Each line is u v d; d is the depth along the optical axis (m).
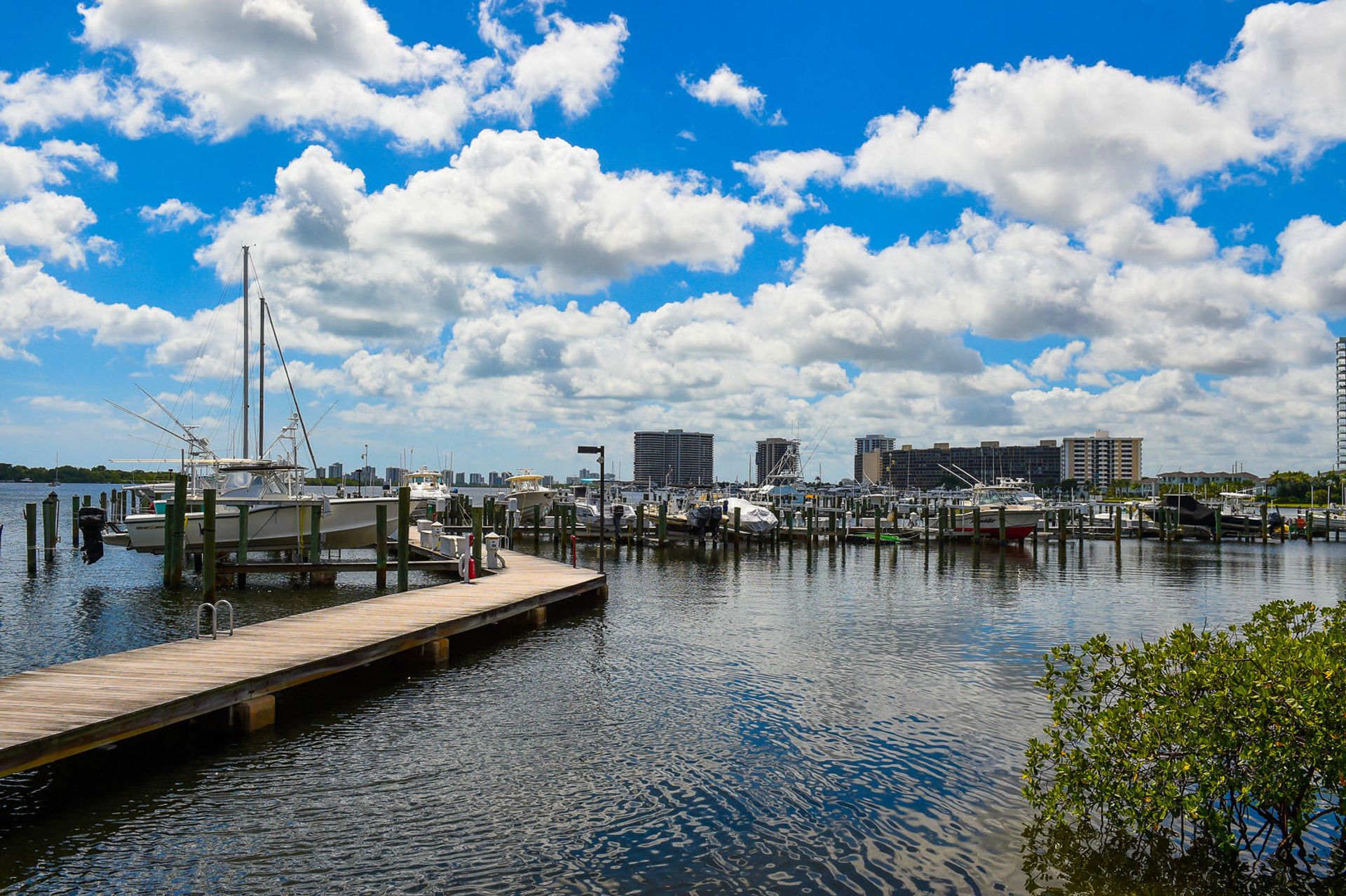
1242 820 9.36
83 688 13.34
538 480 82.12
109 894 9.09
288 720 15.46
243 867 9.75
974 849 10.45
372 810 11.38
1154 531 80.69
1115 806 9.98
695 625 26.56
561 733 14.88
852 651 22.56
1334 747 8.52
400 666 19.94
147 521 34.88
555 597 27.02
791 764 13.45
